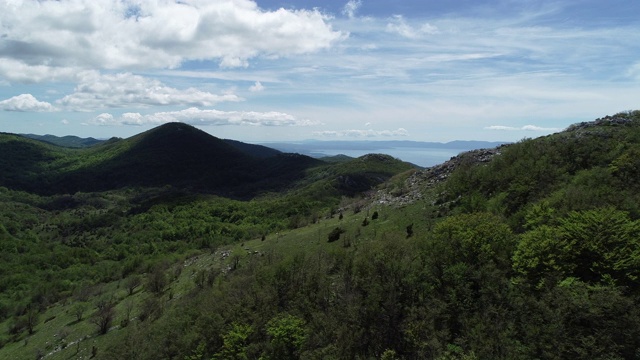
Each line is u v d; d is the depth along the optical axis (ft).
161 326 150.51
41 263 396.16
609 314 61.62
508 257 88.48
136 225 482.28
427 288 90.33
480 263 88.28
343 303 102.94
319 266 129.39
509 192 135.85
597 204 97.09
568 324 64.13
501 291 78.28
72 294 300.61
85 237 487.20
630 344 58.49
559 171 132.26
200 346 117.60
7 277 348.79
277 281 126.93
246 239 319.06
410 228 146.92
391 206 192.13
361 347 86.17
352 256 125.39
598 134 147.33
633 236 74.84
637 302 64.90
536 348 62.44
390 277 97.91
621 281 69.82
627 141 134.41
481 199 138.62
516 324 70.59
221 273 197.16
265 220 417.28
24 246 433.07
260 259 181.27
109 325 196.34
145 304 197.57
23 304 296.10
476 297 82.53
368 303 94.32
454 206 153.28
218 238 374.02
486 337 69.41
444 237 99.14
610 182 110.83
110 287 290.35
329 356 84.12
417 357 77.46
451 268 88.07
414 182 218.38
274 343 95.91
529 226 101.24
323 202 437.99
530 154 151.94
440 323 81.56
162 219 491.31
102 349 170.50
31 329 236.84
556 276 73.61
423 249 102.78
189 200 553.64
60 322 232.94
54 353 186.70
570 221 84.99
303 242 193.06
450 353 71.97
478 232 94.84
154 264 293.43
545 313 66.59
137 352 139.44
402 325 85.87
